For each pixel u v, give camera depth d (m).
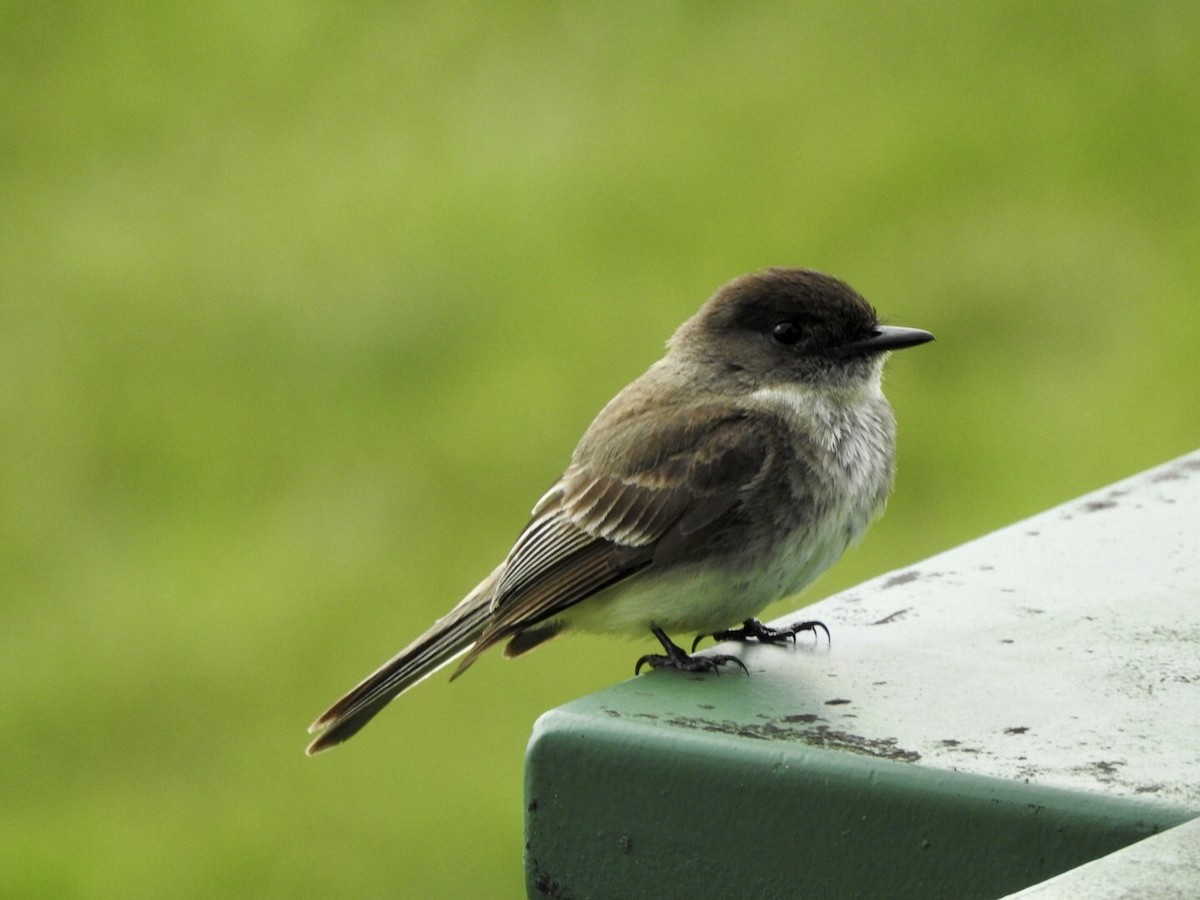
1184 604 6.34
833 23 19.33
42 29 20.70
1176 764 4.93
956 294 15.56
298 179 18.25
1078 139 17.11
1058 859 4.73
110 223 17.77
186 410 15.48
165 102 19.52
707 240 16.38
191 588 13.77
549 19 19.97
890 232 16.30
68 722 12.59
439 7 20.41
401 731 12.05
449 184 17.70
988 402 14.51
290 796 11.91
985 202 16.48
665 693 5.54
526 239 16.81
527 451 14.55
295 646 13.10
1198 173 16.64
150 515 14.66
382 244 16.97
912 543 13.20
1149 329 15.05
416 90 19.20
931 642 6.03
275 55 19.97
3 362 16.06
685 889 5.17
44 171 18.61
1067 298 15.46
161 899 11.14
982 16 19.09
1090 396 14.44
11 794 12.12
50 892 11.24
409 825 11.49
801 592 7.98
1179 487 7.73
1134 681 5.61
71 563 14.16
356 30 20.23
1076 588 6.54
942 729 5.21
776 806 5.01
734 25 19.48
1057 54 18.36
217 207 17.91
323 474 14.73
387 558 13.81
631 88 18.81
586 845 5.24
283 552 14.05
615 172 17.45
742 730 5.16
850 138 17.62
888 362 11.94
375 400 15.34
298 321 16.33
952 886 4.87
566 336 15.56
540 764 5.25
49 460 15.16
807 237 16.25
